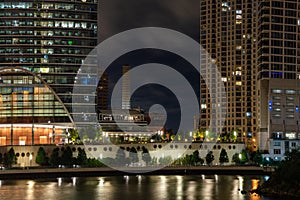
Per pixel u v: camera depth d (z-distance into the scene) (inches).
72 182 7618.1
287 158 6240.2
